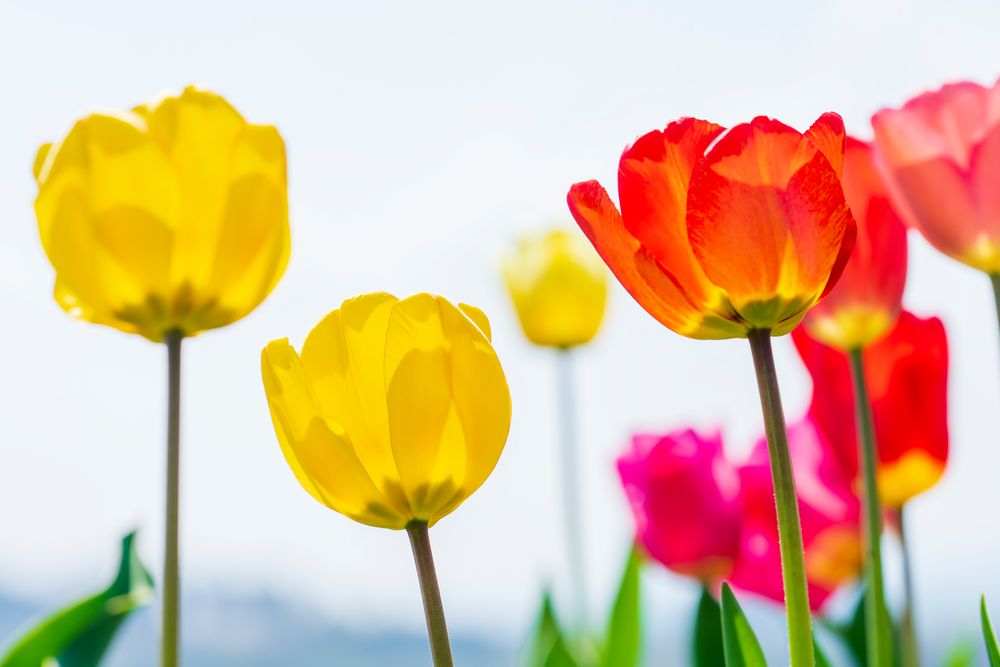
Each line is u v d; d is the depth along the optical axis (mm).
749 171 800
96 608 928
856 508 1071
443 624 799
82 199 858
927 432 964
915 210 905
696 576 1113
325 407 806
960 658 1056
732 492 1108
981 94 897
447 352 804
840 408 978
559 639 1069
